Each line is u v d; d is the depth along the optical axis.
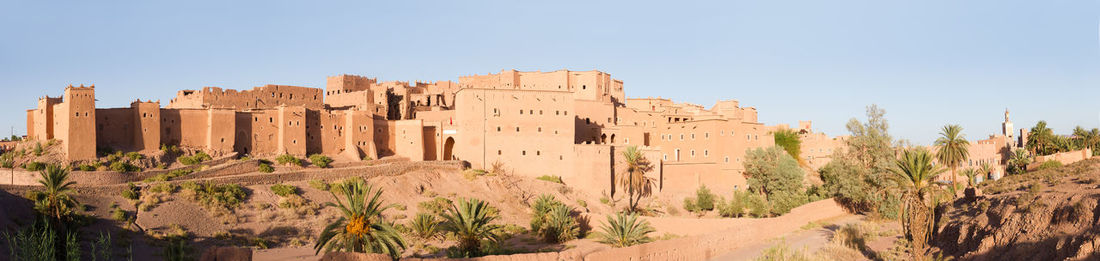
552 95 83.81
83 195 49.56
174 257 38.91
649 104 109.25
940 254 39.66
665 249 44.72
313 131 80.00
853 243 50.38
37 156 62.91
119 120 68.06
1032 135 110.94
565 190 77.06
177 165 67.81
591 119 94.44
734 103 116.12
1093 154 97.06
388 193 65.88
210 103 84.44
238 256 23.11
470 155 81.06
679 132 93.38
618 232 53.03
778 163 81.69
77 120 63.47
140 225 47.91
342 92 105.25
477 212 46.06
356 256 25.98
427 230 55.34
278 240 51.72
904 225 51.44
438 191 70.25
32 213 42.00
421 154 84.75
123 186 52.75
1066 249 33.28
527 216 68.62
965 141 69.19
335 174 67.75
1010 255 36.97
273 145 77.12
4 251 34.84
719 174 88.06
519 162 81.81
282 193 60.25
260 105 90.00
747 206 72.50
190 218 51.19
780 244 50.84
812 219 64.56
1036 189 43.81
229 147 73.62
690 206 78.94
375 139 84.88
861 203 70.81
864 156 71.94
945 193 41.88
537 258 36.28
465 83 114.62
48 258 31.66
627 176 78.88
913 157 42.12
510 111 82.56
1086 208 34.62
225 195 56.12
